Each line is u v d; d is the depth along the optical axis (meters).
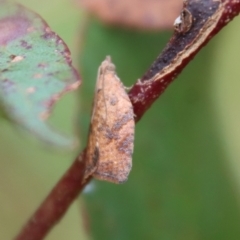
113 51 0.12
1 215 0.12
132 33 0.12
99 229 0.11
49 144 0.07
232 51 0.12
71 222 0.12
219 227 0.11
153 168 0.11
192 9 0.08
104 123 0.09
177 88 0.11
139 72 0.12
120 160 0.09
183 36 0.08
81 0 0.11
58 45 0.08
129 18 0.11
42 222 0.09
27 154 0.12
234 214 0.11
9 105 0.07
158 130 0.11
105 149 0.09
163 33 0.12
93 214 0.11
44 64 0.08
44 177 0.12
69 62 0.08
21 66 0.08
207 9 0.08
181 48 0.08
